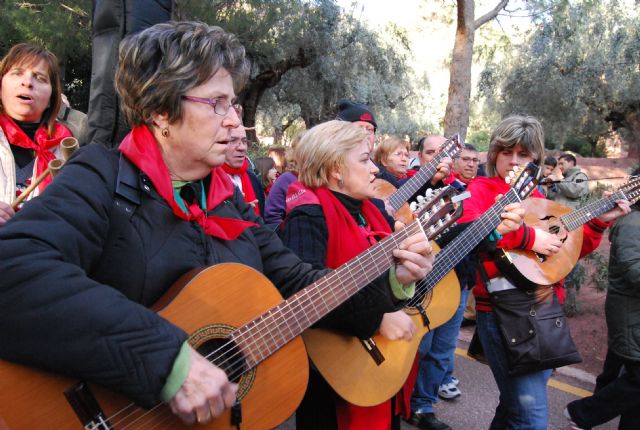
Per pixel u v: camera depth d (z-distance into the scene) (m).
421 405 3.66
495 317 2.57
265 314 1.61
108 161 1.40
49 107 2.36
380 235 2.37
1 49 10.86
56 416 1.29
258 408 1.60
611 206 3.07
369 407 2.11
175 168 1.52
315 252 2.06
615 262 3.21
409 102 24.27
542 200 3.14
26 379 1.26
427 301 2.64
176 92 1.40
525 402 2.54
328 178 2.27
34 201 1.26
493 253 2.57
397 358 2.21
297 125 29.33
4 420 1.24
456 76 9.35
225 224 1.61
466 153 4.94
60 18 10.26
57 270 1.17
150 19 1.95
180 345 1.25
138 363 1.19
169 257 1.44
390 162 4.62
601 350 5.45
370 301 1.85
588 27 15.90
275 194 3.63
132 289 1.37
